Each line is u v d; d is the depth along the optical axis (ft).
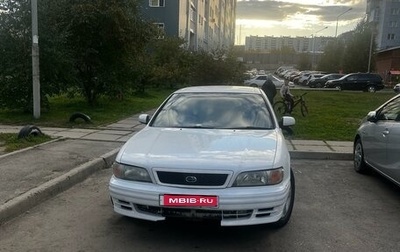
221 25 255.70
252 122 15.92
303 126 38.65
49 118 38.65
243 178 11.73
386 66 191.83
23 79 39.40
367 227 14.21
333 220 14.83
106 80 49.37
